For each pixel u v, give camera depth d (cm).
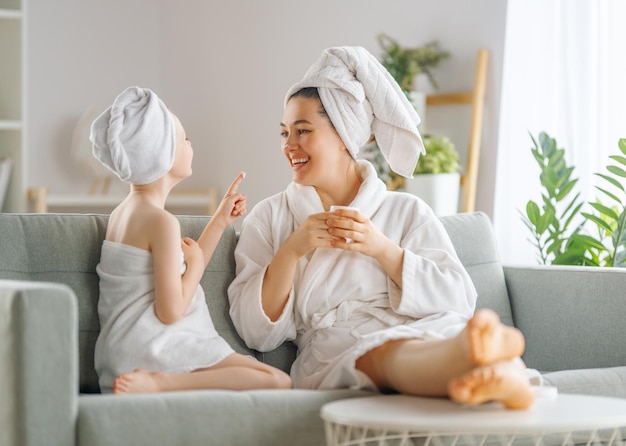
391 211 234
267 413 176
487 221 271
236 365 206
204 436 172
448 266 226
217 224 226
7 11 449
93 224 226
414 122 239
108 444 166
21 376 163
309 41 496
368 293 222
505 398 161
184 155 220
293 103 233
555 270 257
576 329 250
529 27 402
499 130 414
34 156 537
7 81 457
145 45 574
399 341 193
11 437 165
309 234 216
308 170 232
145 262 208
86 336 217
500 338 163
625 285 244
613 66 375
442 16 440
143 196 215
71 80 548
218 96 545
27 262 219
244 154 530
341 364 199
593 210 378
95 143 213
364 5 472
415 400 175
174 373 202
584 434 196
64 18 547
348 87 228
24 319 164
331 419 162
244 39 528
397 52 432
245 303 223
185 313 213
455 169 411
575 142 386
